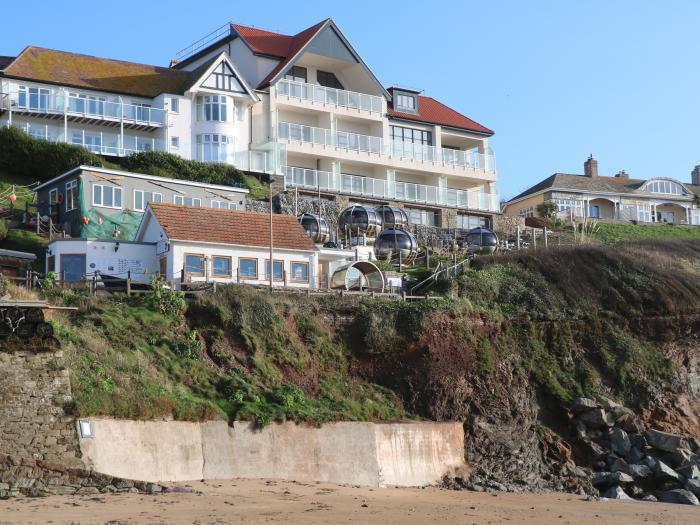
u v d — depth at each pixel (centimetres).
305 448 3550
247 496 2994
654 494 3938
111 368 3316
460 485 3828
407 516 2872
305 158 7312
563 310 4969
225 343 3928
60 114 6412
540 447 4241
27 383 2934
